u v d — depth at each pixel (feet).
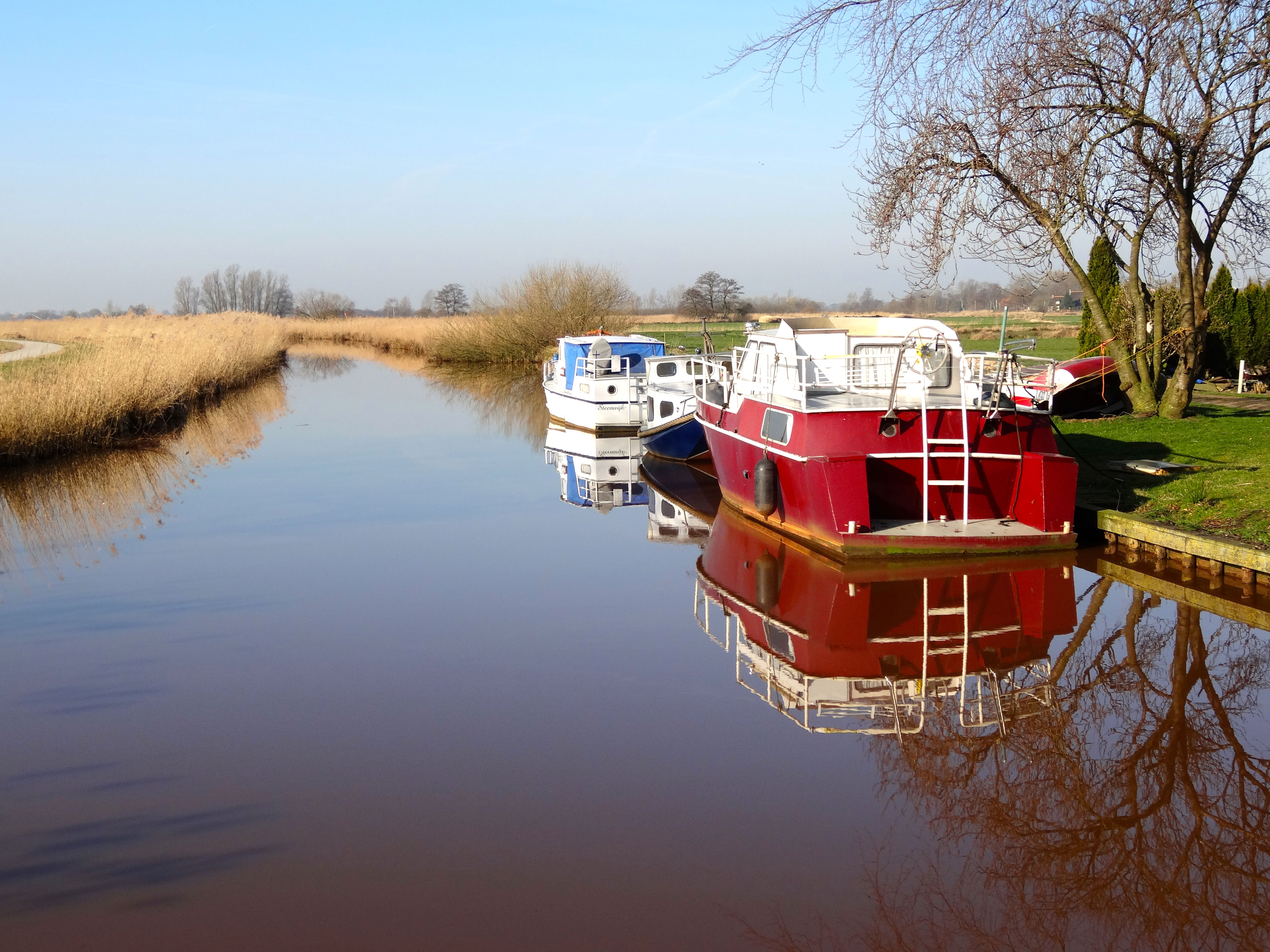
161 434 91.30
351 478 70.64
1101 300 92.73
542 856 20.61
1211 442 58.29
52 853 20.93
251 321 300.40
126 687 30.94
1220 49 48.19
